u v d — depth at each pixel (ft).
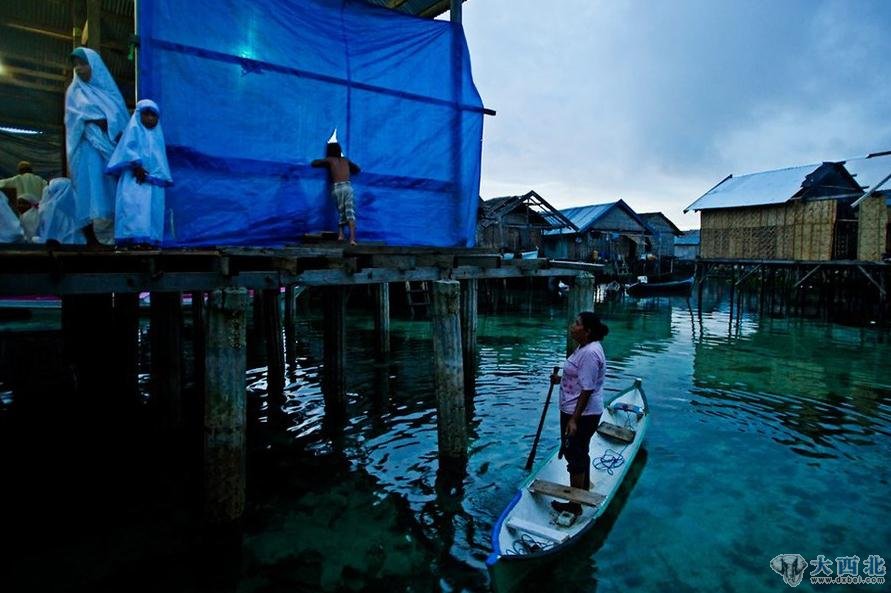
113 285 15.76
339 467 24.73
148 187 18.92
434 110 30.71
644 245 139.03
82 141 18.75
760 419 32.19
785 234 87.30
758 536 19.27
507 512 17.39
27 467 24.66
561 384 19.94
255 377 41.60
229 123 24.34
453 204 31.78
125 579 16.35
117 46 34.01
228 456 17.60
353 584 16.28
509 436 28.81
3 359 40.50
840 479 23.98
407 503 21.39
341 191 26.08
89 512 20.51
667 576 16.89
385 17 28.89
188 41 23.17
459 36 31.37
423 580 16.52
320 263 19.42
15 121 42.11
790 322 79.51
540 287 119.85
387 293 47.16
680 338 64.08
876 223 72.54
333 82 27.27
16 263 14.62
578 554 17.49
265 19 25.16
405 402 34.78
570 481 19.92
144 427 29.68
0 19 30.76
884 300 71.31
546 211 116.37
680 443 28.17
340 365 31.99
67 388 36.09
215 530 17.79
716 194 102.32
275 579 16.48
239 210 24.72
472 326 39.86
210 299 17.04
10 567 16.88
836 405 35.24
